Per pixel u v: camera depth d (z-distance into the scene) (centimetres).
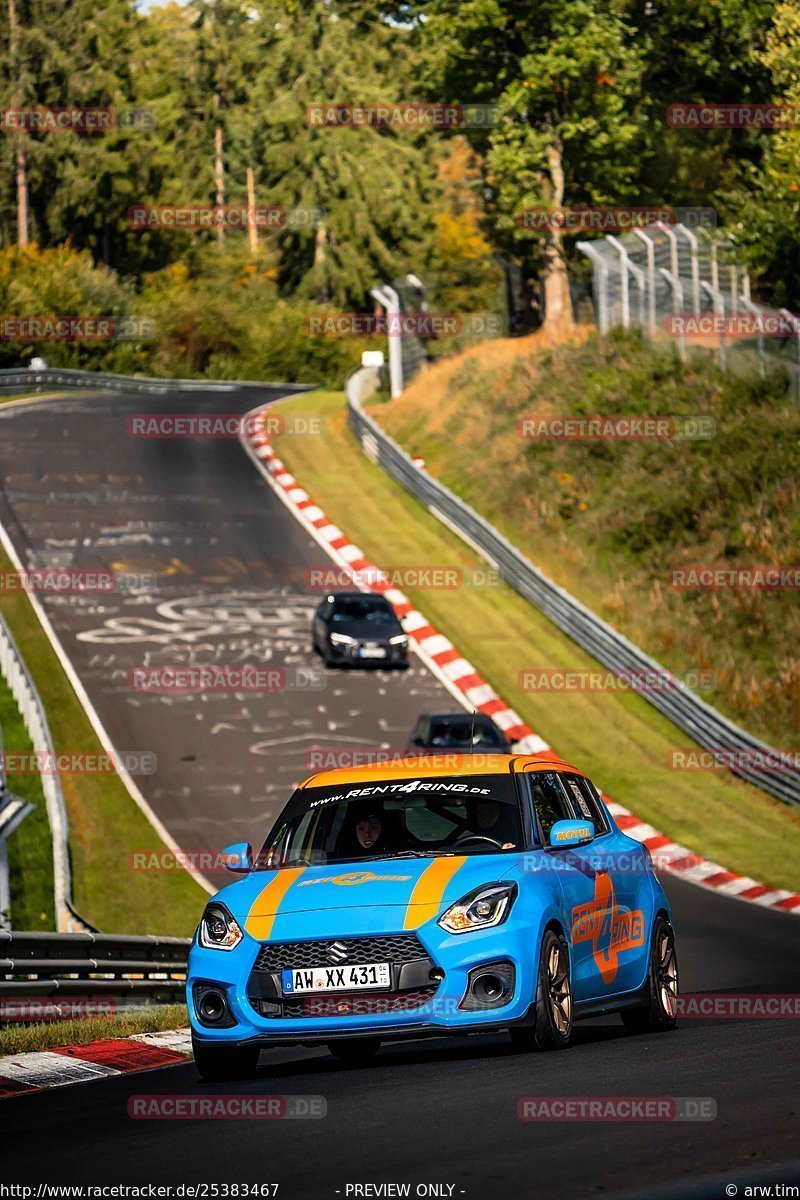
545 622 8650
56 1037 2388
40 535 9812
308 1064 2155
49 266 18638
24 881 5466
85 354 18425
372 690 7656
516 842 2038
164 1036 2430
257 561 9562
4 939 2886
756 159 14112
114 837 5872
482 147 14225
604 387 10500
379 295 13062
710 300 11150
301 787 2209
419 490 10606
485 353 12419
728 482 9312
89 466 11531
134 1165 1376
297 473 11450
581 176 13600
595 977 2092
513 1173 1260
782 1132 1355
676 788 6694
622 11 13250
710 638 8206
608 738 7250
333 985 1867
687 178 14412
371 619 7969
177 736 6919
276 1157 1374
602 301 11281
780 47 12962
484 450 10881
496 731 5950
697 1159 1277
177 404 14362
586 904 2075
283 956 1891
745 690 7662
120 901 5362
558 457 10275
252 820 6031
